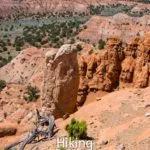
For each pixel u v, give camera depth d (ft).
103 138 59.11
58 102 77.41
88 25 521.65
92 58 123.85
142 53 111.04
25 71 328.90
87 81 122.21
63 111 77.66
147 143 54.13
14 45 570.87
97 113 70.08
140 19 510.58
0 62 466.29
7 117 122.52
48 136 64.95
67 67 77.05
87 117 69.92
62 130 66.28
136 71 111.96
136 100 72.49
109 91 119.14
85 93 120.88
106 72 119.96
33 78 258.57
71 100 78.07
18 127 85.25
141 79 107.45
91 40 493.36
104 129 63.16
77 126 60.39
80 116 71.97
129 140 56.44
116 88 118.42
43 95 78.59
